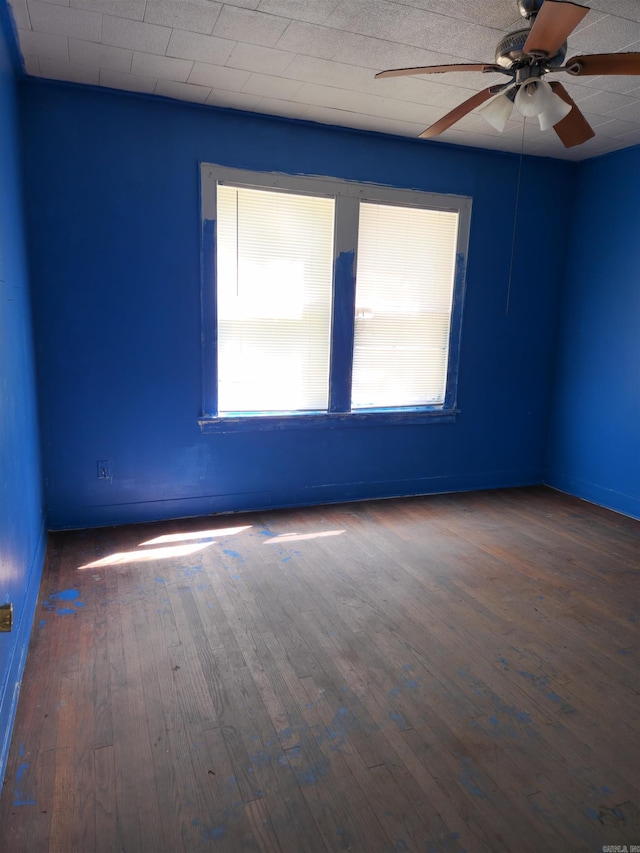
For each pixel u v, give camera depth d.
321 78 2.99
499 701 2.06
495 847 1.48
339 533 3.64
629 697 2.11
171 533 3.56
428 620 2.60
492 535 3.69
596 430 4.40
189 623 2.52
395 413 4.25
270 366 3.89
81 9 2.35
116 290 3.43
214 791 1.63
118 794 1.61
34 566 2.66
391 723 1.94
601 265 4.30
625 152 4.06
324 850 1.46
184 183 3.45
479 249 4.30
